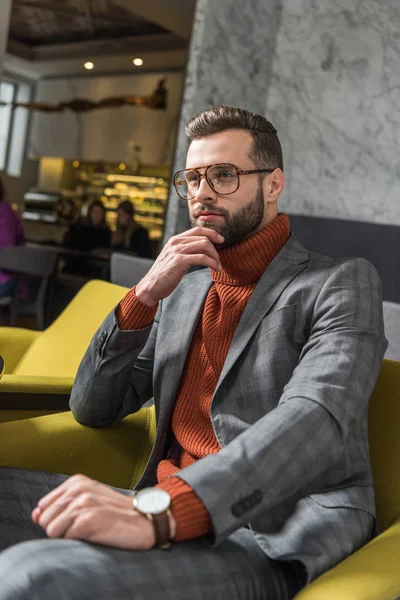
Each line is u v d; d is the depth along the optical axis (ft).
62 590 2.87
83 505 3.19
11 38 28.96
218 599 3.25
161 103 27.27
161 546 3.26
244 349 4.29
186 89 14.87
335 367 3.77
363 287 4.19
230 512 3.26
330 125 15.62
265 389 4.17
